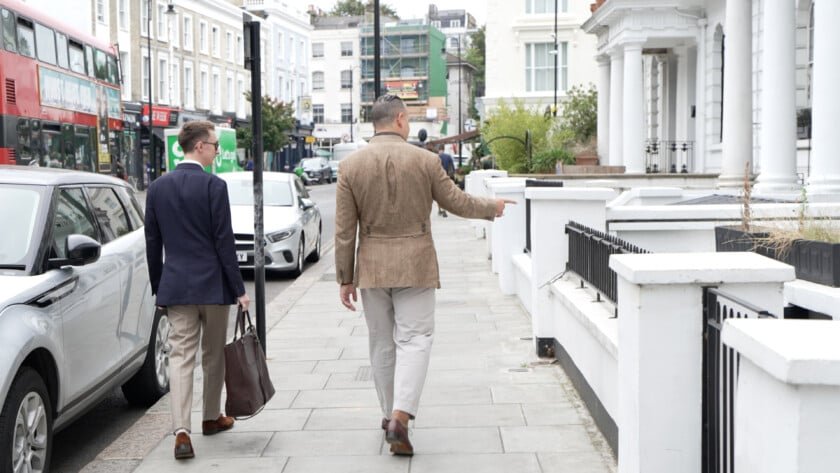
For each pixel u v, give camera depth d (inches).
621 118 1056.8
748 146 669.3
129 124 1948.8
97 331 236.5
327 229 1059.3
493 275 569.9
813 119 436.1
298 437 237.5
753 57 790.5
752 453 92.5
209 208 225.6
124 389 286.8
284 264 594.2
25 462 191.9
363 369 316.5
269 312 453.1
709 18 923.4
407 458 216.7
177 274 223.8
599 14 1023.6
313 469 211.6
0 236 224.1
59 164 747.4
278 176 668.7
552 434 230.4
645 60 1223.5
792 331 91.0
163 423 263.1
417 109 3986.2
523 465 208.4
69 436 261.6
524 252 471.8
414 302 217.2
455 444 225.9
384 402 227.5
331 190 2178.9
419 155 215.2
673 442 152.4
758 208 309.0
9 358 184.9
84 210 256.2
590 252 262.8
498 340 355.6
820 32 425.4
